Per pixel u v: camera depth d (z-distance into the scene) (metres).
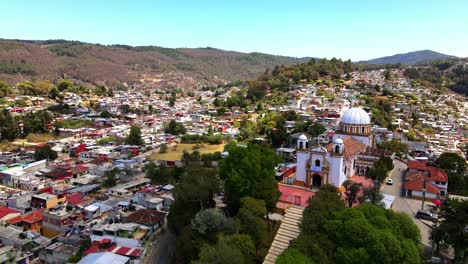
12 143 186.38
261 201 68.50
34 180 125.00
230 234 63.06
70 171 134.12
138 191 114.50
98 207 96.19
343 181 90.56
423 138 176.00
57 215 91.12
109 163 149.50
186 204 77.81
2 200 105.31
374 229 54.62
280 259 50.22
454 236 59.81
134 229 81.25
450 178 99.25
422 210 79.50
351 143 103.56
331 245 55.59
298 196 83.00
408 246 52.53
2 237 83.81
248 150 79.56
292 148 143.00
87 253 72.81
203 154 153.62
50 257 78.31
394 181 102.81
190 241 64.06
